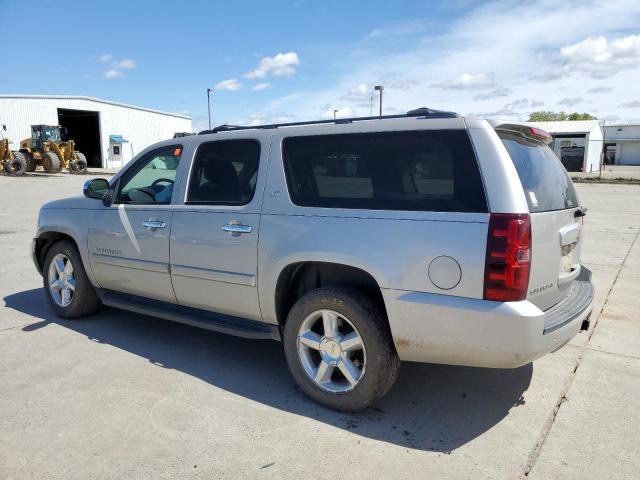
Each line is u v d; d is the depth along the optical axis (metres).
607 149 62.91
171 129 54.78
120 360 4.31
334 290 3.40
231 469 2.84
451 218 3.01
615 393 3.76
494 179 2.95
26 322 5.26
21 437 3.12
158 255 4.38
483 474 2.81
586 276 4.07
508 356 2.91
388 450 3.03
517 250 2.85
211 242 3.99
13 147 41.09
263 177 3.80
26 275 7.22
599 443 3.11
